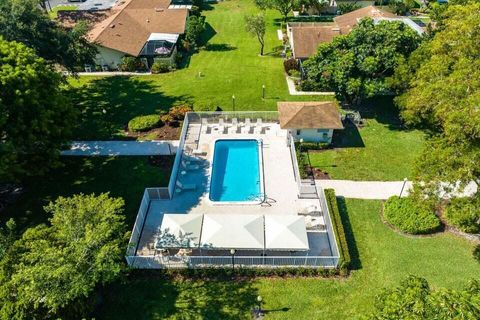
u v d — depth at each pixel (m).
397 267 28.48
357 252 29.66
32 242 23.58
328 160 39.47
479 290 17.25
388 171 37.94
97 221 25.23
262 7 75.12
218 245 28.36
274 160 39.19
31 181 36.41
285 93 51.06
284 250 28.34
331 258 27.78
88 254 23.34
